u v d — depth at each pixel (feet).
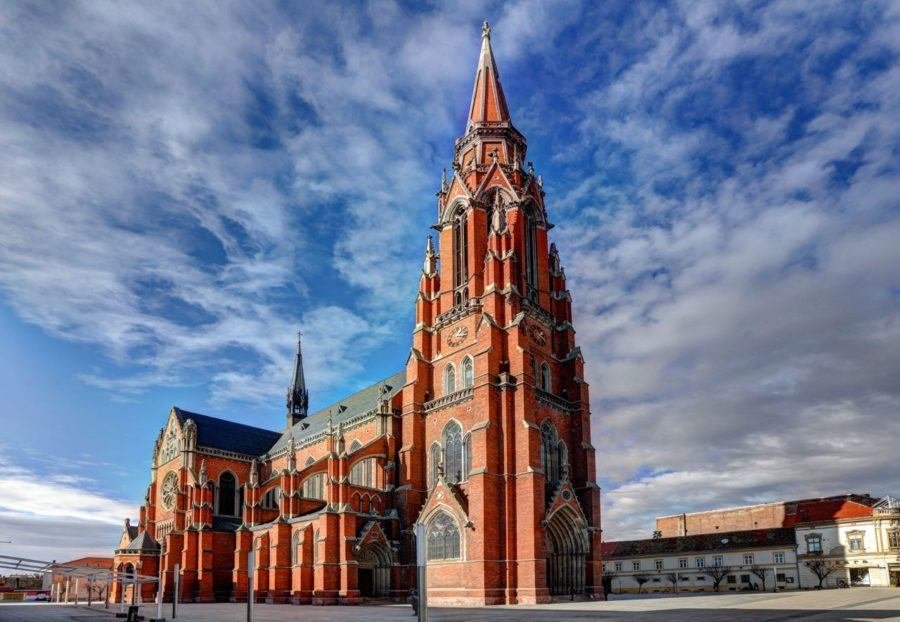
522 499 216.33
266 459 362.33
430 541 231.71
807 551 362.74
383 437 265.95
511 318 241.96
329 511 236.02
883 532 336.49
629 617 139.54
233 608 217.15
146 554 319.27
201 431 353.10
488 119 295.28
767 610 151.43
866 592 245.86
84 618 186.91
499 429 227.61
